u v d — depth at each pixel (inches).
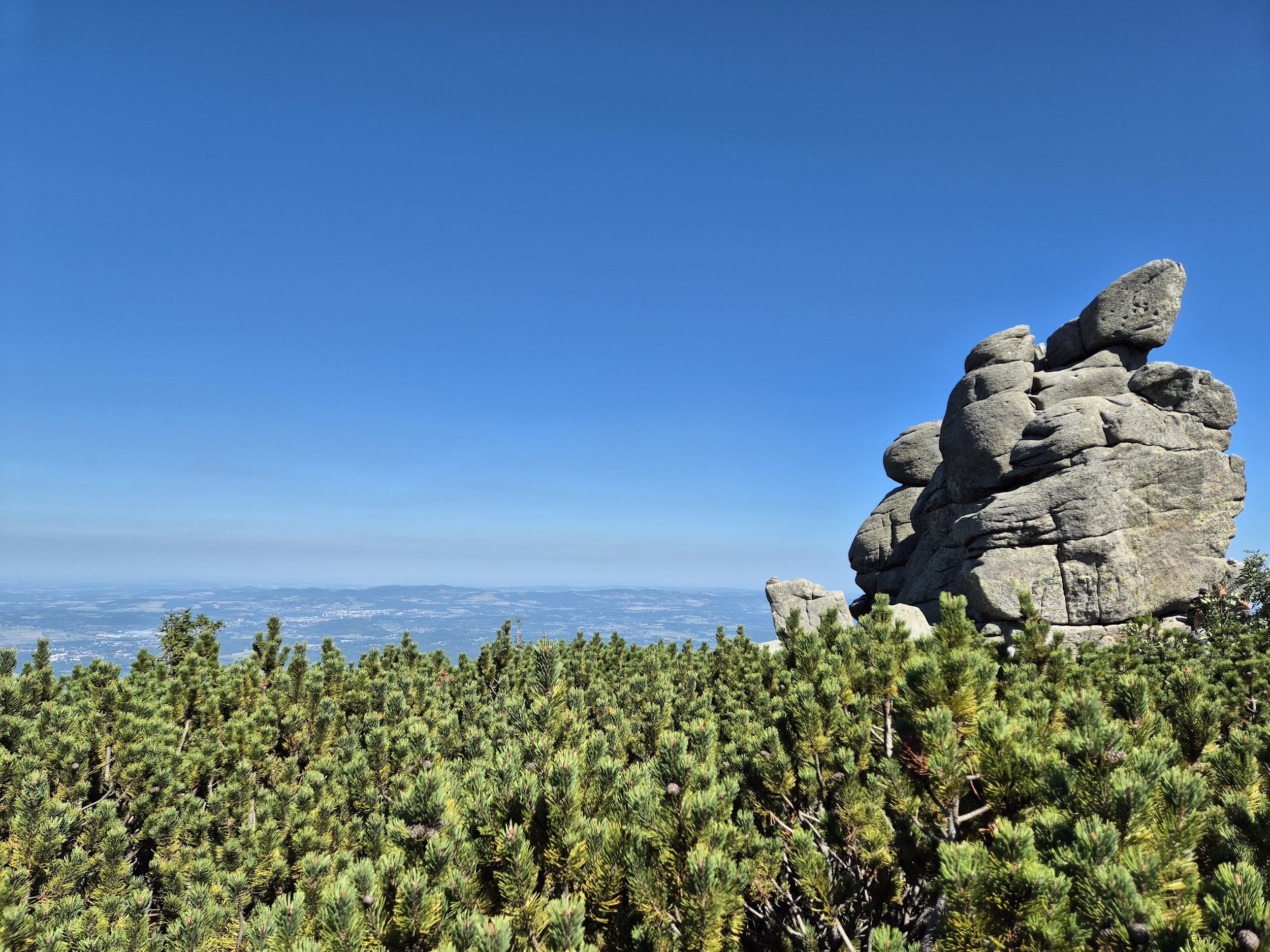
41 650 453.4
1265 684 391.9
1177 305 1159.0
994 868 145.4
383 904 165.6
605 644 679.1
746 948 233.0
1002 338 1294.3
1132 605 992.2
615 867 187.2
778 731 267.4
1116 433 1051.3
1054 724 264.8
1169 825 155.2
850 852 225.8
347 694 495.5
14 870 258.7
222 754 389.7
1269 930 116.6
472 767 234.7
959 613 316.8
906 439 1566.2
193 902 255.6
